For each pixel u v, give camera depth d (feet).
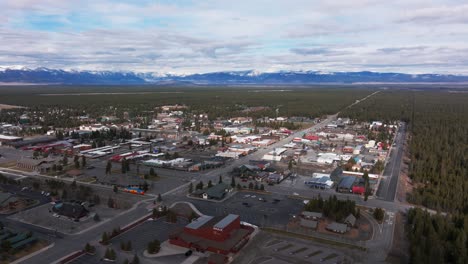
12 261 323.98
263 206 473.26
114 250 347.15
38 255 335.47
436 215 405.39
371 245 364.38
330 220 426.10
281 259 335.06
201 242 353.51
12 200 453.99
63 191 489.67
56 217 423.64
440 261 318.45
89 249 339.36
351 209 433.89
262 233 390.83
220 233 352.08
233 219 377.91
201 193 506.48
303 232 393.91
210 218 397.39
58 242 361.71
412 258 323.78
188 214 441.27
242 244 362.94
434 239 345.31
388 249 356.38
